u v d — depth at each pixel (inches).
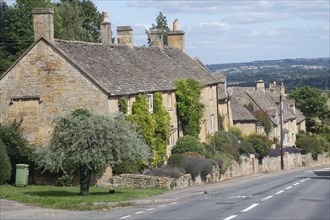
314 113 4367.6
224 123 2598.4
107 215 872.9
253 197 1157.7
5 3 2795.3
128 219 796.6
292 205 965.2
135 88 1699.1
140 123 1672.0
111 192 1293.1
